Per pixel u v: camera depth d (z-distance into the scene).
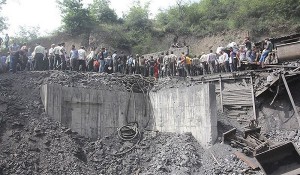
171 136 17.75
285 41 21.17
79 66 20.73
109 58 21.27
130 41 34.81
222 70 21.38
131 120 18.94
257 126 16.70
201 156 15.94
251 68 20.38
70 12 34.62
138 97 19.42
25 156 14.07
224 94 19.84
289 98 18.22
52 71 18.86
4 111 15.66
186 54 23.80
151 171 15.29
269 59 19.98
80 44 33.94
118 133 17.78
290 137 16.58
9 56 19.92
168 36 35.06
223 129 17.36
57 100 16.81
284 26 27.92
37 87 17.48
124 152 16.66
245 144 15.45
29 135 15.05
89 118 17.66
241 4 32.25
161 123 18.97
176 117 18.17
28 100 16.72
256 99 18.95
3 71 19.84
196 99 17.23
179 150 16.11
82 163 15.09
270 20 28.94
